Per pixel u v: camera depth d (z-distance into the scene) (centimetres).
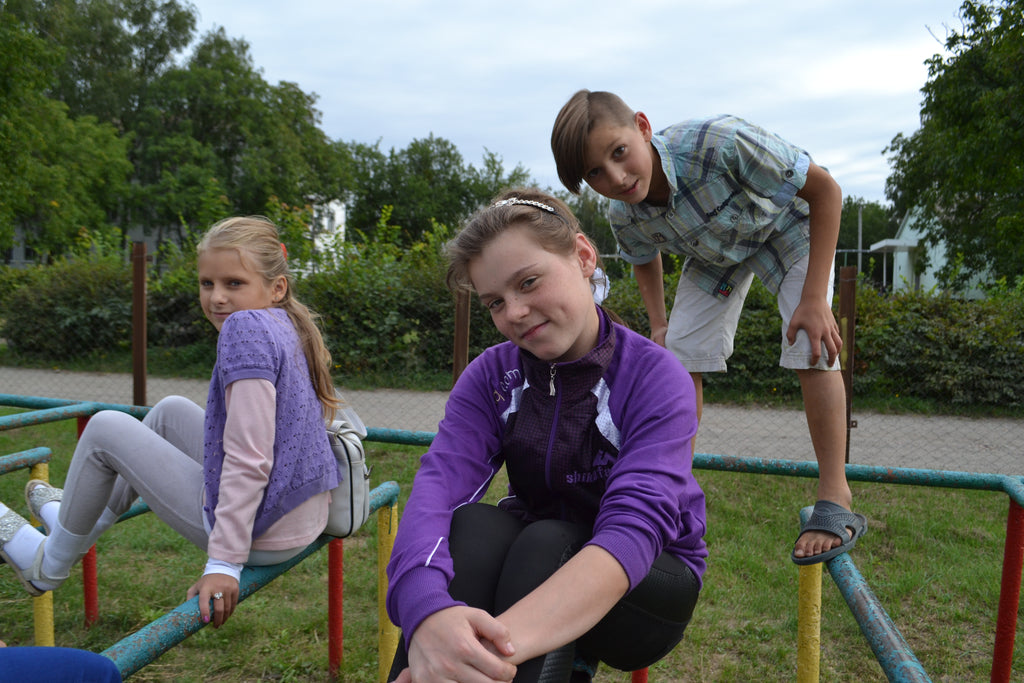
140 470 144
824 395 167
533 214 106
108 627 261
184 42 2862
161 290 933
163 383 846
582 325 109
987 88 1534
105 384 835
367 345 845
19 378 873
